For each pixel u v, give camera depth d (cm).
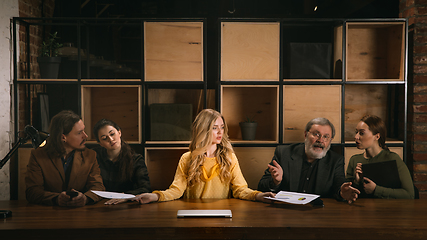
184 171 199
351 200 177
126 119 299
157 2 502
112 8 444
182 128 276
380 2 345
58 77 288
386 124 306
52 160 221
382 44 300
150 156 287
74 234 137
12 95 266
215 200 187
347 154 273
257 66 271
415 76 282
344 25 270
